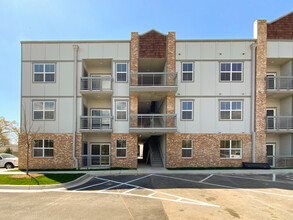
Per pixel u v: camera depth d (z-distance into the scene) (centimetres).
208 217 606
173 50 1577
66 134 1527
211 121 1550
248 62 1571
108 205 707
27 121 1544
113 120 1556
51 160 1507
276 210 672
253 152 1509
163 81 1720
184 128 1543
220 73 1574
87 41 1584
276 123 1551
